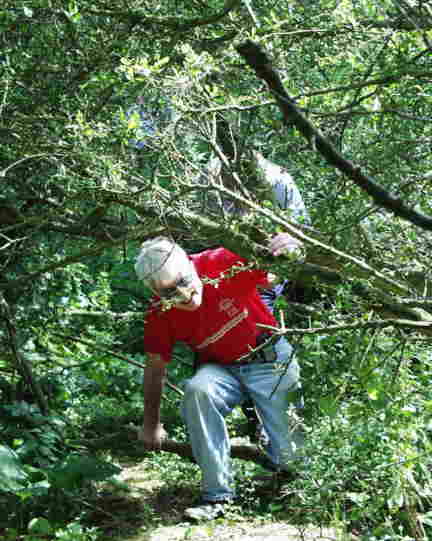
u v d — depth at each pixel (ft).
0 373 18.38
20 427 16.30
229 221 10.75
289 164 11.39
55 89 13.57
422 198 9.92
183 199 10.99
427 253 10.54
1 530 14.33
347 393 11.62
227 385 15.28
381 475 11.78
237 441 18.01
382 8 10.02
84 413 20.49
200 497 15.98
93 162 10.69
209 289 15.11
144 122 10.82
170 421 20.31
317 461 12.67
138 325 24.64
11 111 13.61
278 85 6.41
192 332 15.48
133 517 15.10
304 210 11.23
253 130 11.16
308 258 10.67
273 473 15.49
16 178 14.52
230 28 12.85
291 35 10.94
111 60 13.43
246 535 13.66
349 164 6.58
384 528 11.41
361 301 9.80
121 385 23.08
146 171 12.05
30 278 15.28
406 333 10.37
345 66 10.94
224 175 11.66
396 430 11.39
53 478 14.44
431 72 9.16
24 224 13.67
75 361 20.36
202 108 9.67
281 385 15.28
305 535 13.38
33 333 19.04
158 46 13.38
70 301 19.95
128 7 13.50
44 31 13.47
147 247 14.33
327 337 10.36
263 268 10.36
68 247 17.74
